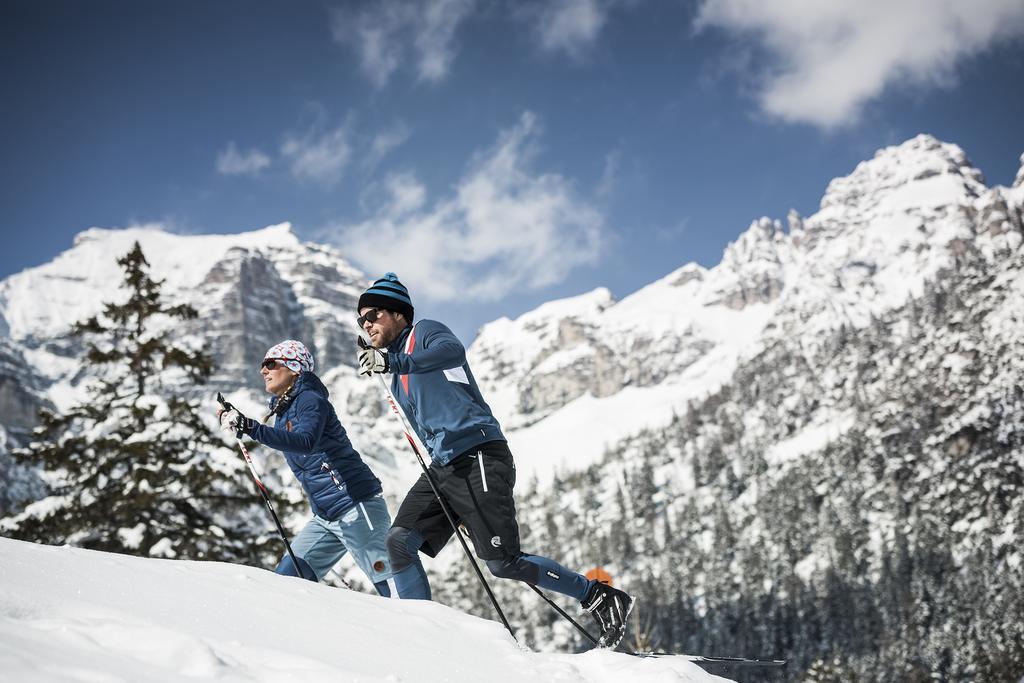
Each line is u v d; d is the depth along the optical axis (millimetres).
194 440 15164
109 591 2920
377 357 4027
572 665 3303
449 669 2902
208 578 3531
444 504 4379
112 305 16812
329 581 13445
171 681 2064
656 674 3117
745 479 177125
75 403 15930
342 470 5258
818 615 96875
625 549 151500
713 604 110875
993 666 72188
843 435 162375
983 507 121562
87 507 14539
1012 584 92312
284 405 5180
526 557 4293
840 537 121312
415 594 4465
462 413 4273
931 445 138125
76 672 1898
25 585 2664
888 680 83625
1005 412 132875
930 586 99062
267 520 15094
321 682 2324
